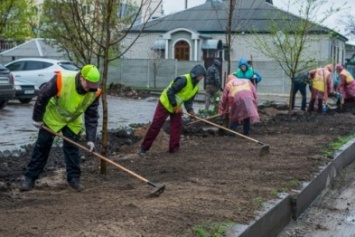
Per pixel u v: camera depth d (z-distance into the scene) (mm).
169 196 7070
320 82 20344
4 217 5930
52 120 7383
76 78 7199
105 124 8273
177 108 10320
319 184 9328
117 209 6297
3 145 12086
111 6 8109
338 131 14773
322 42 37812
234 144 11867
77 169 7508
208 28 45000
